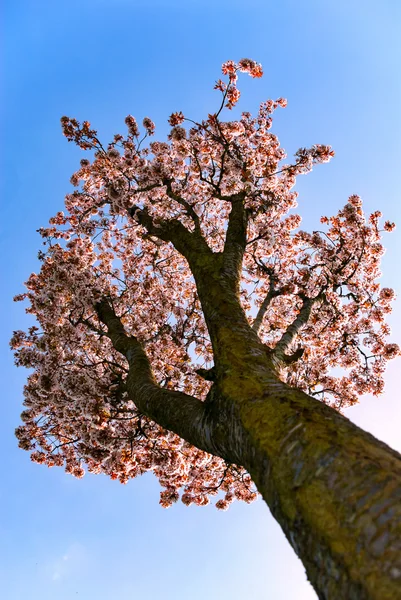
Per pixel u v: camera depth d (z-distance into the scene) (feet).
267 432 8.19
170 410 13.97
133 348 22.43
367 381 33.40
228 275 17.06
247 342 12.39
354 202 32.53
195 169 33.83
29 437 32.17
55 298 31.65
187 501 33.88
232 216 22.91
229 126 31.22
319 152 30.89
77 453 31.86
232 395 10.07
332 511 5.94
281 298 35.94
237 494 35.35
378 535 5.19
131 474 32.48
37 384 28.07
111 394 25.43
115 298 35.53
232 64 27.58
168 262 40.57
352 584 5.02
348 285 32.07
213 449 10.83
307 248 33.47
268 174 32.30
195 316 38.45
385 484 5.82
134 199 32.12
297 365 33.17
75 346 32.17
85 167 38.06
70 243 37.06
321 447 6.98
